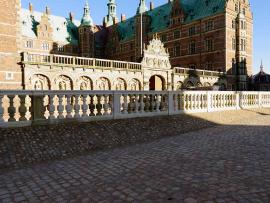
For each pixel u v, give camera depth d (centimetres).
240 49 4972
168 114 1394
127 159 749
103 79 3538
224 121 1495
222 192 483
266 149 795
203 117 1484
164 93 1374
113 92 1169
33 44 6550
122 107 1244
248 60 5344
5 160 731
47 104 1102
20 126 927
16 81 2719
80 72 3269
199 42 5244
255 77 6431
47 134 914
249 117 1700
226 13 4762
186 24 5497
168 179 566
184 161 697
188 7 5712
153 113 1323
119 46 7662
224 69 4806
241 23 4953
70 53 7400
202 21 5172
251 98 2077
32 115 963
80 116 1067
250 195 466
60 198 495
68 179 599
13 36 2667
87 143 920
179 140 995
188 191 495
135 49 6600
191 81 4550
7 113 931
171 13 5844
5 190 545
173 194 486
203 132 1159
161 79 4359
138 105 1278
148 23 6544
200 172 600
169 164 676
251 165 638
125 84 3778
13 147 800
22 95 945
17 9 2709
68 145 880
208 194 477
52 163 742
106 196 494
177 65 5753
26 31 6512
